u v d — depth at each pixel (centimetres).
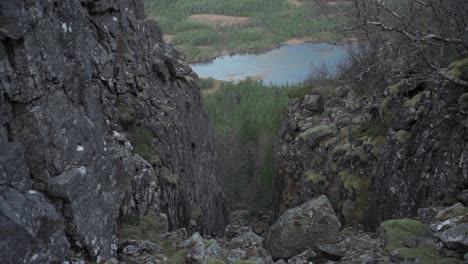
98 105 1314
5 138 965
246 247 1579
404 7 2194
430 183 1628
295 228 1516
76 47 1188
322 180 2653
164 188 1966
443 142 1625
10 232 837
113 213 1281
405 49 2261
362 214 2142
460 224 1130
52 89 1077
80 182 1102
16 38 962
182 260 1227
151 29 2634
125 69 2070
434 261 1084
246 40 13388
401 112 2009
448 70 1727
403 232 1262
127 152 1678
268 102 7706
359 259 1244
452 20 1978
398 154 1912
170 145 2298
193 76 3259
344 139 2639
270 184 5031
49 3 1077
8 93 975
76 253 1103
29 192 964
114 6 2111
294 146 3178
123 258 1255
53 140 1060
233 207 5138
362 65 2653
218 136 6106
